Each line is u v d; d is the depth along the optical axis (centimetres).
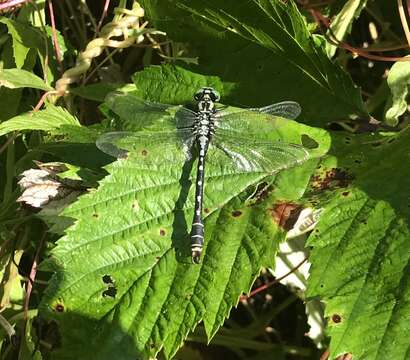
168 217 16
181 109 19
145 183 17
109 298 15
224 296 15
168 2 18
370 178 16
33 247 22
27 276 22
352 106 19
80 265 16
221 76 20
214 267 16
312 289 15
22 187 18
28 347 19
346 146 18
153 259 16
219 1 18
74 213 16
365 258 15
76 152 19
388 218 15
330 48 22
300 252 22
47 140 20
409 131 18
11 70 21
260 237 16
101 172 18
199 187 17
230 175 17
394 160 17
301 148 17
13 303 20
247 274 15
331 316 14
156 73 20
